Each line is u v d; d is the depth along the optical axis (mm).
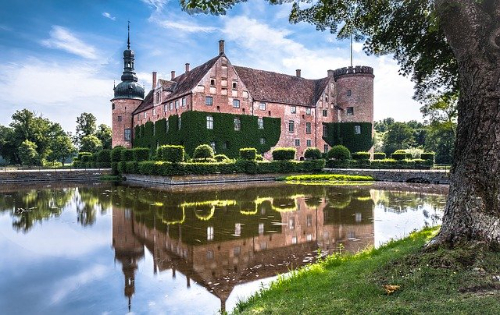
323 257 9594
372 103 58469
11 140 80500
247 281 8039
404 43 10586
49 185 34281
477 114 6777
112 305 6969
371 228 13188
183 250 10648
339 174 40156
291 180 37094
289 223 14344
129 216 16500
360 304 5062
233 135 49031
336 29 10867
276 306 5457
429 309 4586
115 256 10180
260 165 39125
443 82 11547
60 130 87812
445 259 6074
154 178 36688
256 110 51656
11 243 11734
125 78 64188
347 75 58531
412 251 7309
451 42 7203
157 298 7254
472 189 6707
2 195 25734
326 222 14414
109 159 50906
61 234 12969
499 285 5273
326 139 58531
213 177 36281
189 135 45719
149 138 56969
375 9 9891
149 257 10008
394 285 5586
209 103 47531
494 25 6586
